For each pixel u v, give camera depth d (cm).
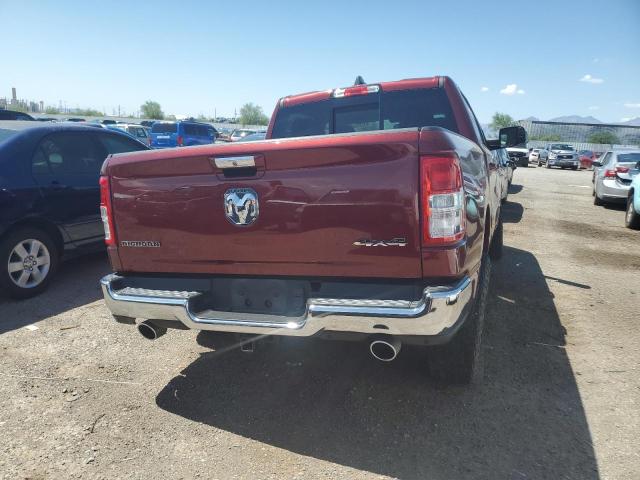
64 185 522
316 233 255
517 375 341
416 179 237
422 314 231
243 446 266
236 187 268
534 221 1026
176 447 265
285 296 270
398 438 271
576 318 452
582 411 297
